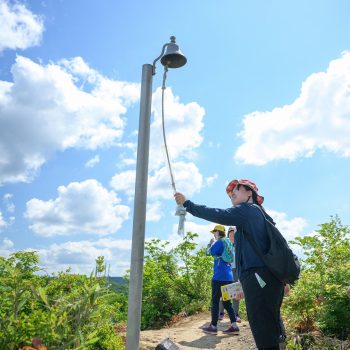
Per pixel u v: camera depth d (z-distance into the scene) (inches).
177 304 461.7
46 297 160.4
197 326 337.7
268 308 152.1
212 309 299.0
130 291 160.4
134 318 158.2
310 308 254.7
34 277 191.0
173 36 183.5
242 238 161.6
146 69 177.9
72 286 197.2
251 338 276.4
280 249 153.3
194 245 493.7
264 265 154.8
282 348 162.6
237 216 158.9
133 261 162.2
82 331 171.6
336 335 242.7
